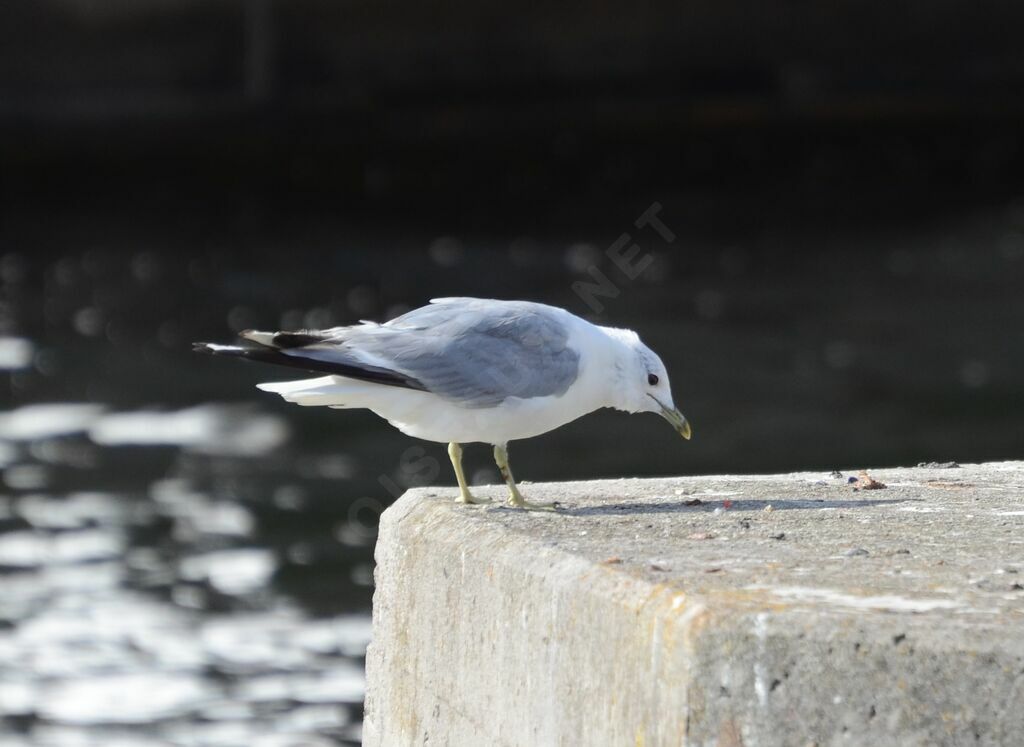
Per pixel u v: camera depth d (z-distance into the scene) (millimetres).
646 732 4031
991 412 18688
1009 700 3662
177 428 18219
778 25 33688
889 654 3723
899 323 23812
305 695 10281
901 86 33938
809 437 17703
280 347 5922
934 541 5062
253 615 11797
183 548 13562
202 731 9625
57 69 34781
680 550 4812
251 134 33875
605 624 4270
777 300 25688
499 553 4934
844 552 4824
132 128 34250
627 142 33844
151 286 27375
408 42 34438
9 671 10633
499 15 33875
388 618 5637
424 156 34156
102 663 10805
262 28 33906
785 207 32781
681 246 30469
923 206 32625
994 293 25750
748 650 3809
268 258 29734
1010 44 33594
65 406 19297
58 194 34562
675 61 34250
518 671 4727
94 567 13031
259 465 16500
